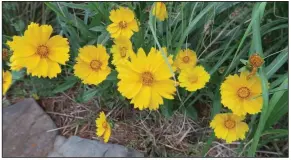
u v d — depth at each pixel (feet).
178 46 0.94
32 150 1.09
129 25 1.00
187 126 1.12
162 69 0.88
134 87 0.87
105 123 0.99
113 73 1.03
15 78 1.14
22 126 1.13
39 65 0.94
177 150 1.08
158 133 1.11
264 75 0.85
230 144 1.07
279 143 1.07
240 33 1.07
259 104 0.87
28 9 1.34
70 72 1.19
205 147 1.00
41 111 1.16
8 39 1.22
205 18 1.07
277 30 1.14
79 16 1.32
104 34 1.07
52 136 1.12
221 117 0.95
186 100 1.06
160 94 0.89
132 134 1.11
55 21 1.30
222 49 1.08
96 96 1.18
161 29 1.07
